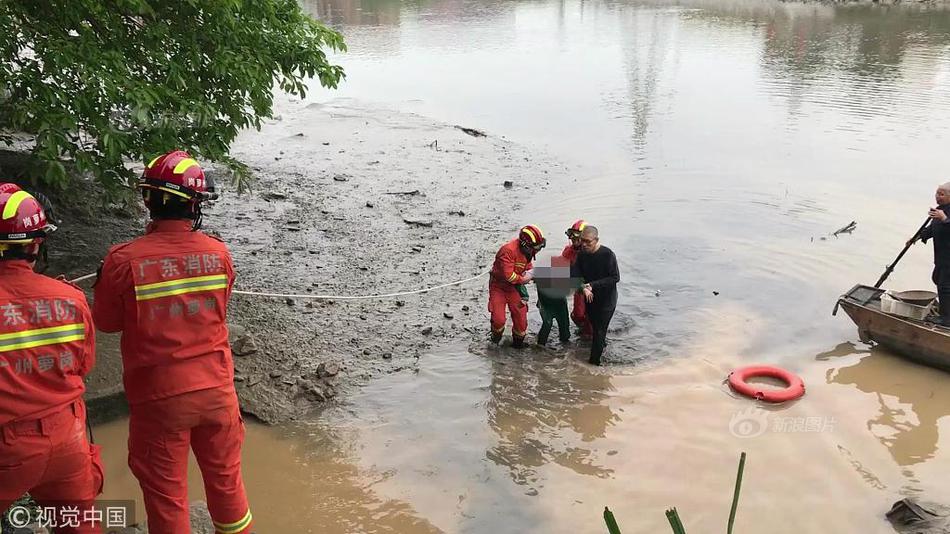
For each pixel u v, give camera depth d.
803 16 34.75
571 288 7.54
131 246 3.59
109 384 6.21
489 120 18.23
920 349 7.36
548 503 5.55
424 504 5.54
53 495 3.45
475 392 7.05
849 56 24.72
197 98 7.91
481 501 5.57
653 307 8.77
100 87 6.93
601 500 5.57
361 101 20.14
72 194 9.63
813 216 11.51
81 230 9.20
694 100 19.83
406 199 12.53
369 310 8.56
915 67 22.61
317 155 15.02
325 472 5.89
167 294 3.58
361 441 6.30
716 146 15.53
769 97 19.86
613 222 11.45
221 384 3.76
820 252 10.16
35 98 6.88
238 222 11.06
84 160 7.00
